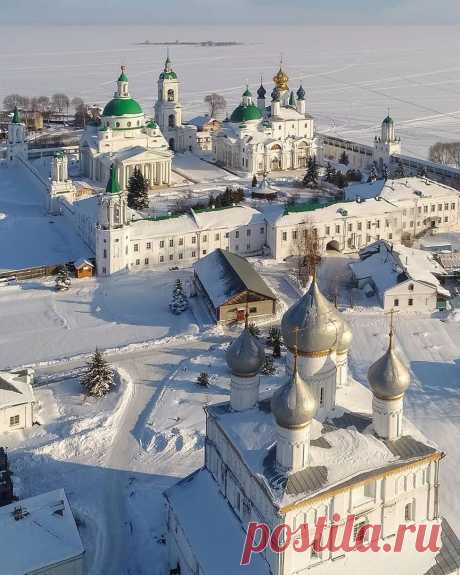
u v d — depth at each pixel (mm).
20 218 198875
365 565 71438
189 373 121562
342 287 155250
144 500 91500
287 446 67750
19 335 136375
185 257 170750
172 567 81062
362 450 71500
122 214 162000
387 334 134875
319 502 67438
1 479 90750
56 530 76188
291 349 75125
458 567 74250
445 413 108438
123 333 137250
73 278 161125
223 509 77000
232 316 139250
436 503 75125
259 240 175750
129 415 110312
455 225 192000
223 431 75750
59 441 102375
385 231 182500
